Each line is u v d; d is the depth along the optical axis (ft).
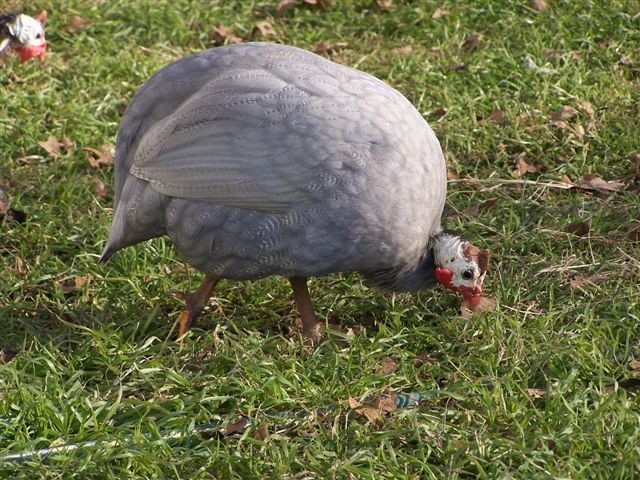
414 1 49.93
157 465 23.35
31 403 25.02
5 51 44.24
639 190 35.19
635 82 41.75
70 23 48.62
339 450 23.85
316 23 49.29
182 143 26.35
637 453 22.50
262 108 25.86
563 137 38.14
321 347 28.19
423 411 25.25
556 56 43.01
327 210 25.44
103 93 42.93
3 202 35.60
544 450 22.99
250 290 31.48
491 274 31.45
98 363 27.53
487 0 48.08
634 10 46.19
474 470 23.21
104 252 28.58
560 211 34.04
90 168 38.24
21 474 23.02
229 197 25.80
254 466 23.21
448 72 43.37
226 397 25.66
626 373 26.07
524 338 27.73
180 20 48.42
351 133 25.52
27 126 39.88
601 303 29.14
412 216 26.05
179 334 29.17
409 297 30.78
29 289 31.63
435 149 27.02
